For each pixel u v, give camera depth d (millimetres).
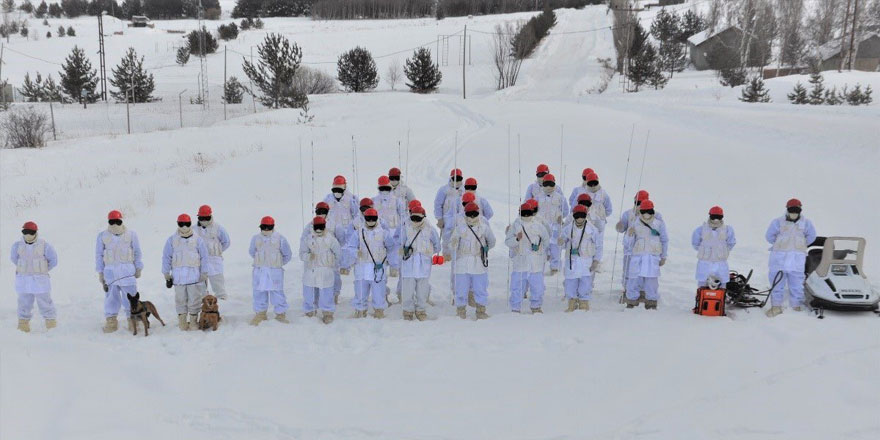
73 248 15273
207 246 10875
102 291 12398
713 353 7898
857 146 22531
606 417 6375
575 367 7695
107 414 6270
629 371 7480
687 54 82000
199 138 34281
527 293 11891
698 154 23484
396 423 6371
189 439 5926
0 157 28344
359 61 73688
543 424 6277
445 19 120438
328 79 72938
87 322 10672
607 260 14344
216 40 102875
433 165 25156
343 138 34031
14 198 21109
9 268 14094
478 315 10500
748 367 7426
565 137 28906
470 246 10344
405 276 10383
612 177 20875
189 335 9609
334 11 131250
